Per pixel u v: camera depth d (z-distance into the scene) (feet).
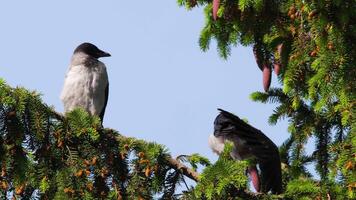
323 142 44.62
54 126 35.19
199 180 33.22
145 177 34.73
